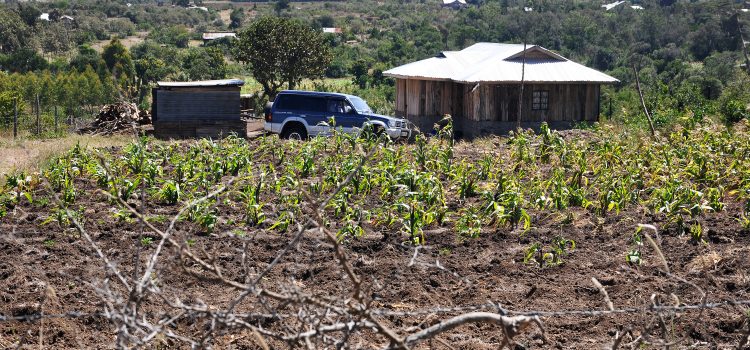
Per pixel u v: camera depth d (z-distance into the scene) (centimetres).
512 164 1513
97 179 1312
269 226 1058
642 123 2486
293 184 1230
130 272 837
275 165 1581
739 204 1228
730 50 4159
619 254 955
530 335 702
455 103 3127
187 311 434
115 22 13225
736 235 1031
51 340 676
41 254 917
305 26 5541
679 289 816
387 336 417
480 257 945
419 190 1227
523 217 1079
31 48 8406
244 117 3128
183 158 1488
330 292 794
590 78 2970
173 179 1357
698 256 926
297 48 5384
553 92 2991
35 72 6900
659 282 838
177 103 2584
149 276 401
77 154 1490
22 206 1177
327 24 13650
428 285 835
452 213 1121
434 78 2986
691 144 1603
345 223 1054
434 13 14712
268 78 5462
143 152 1402
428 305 775
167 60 7106
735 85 2998
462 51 3406
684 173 1391
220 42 10781
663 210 1112
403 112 3259
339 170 1316
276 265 881
